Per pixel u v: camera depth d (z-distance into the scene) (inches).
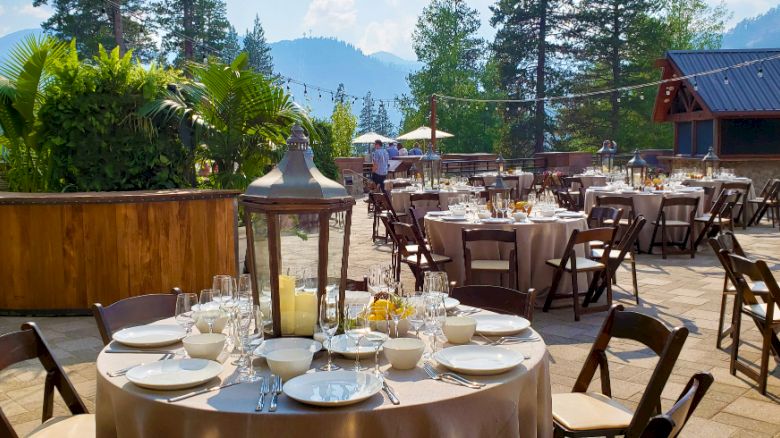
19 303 256.5
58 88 290.2
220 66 306.2
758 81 706.8
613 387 173.3
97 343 218.5
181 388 93.4
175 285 268.5
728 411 157.9
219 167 325.4
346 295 138.8
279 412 84.5
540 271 264.1
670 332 105.6
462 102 1562.5
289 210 105.4
